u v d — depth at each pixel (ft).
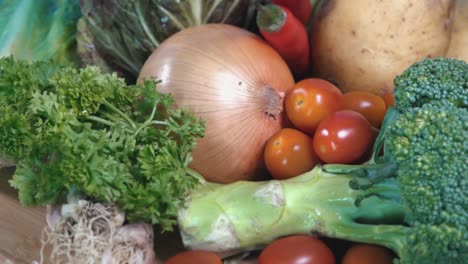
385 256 0.63
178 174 0.64
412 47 0.82
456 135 0.54
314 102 0.74
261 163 0.78
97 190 0.60
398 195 0.60
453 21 0.86
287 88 0.79
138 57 0.91
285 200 0.67
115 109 0.68
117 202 0.62
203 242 0.68
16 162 0.74
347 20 0.83
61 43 0.99
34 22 1.01
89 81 0.67
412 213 0.55
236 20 0.88
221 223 0.67
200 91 0.73
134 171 0.65
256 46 0.77
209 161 0.76
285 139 0.74
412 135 0.56
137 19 0.86
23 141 0.66
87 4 0.92
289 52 0.80
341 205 0.65
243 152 0.76
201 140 0.74
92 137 0.63
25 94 0.69
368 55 0.83
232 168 0.77
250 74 0.75
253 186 0.70
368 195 0.62
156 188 0.62
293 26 0.77
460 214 0.52
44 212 0.76
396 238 0.61
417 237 0.54
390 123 0.60
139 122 0.71
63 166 0.60
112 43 0.92
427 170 0.53
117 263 0.61
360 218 0.65
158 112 0.72
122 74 0.96
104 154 0.62
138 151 0.66
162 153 0.64
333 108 0.75
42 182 0.62
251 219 0.67
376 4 0.81
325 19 0.86
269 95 0.75
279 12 0.75
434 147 0.54
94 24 0.92
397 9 0.80
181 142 0.71
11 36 0.99
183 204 0.66
